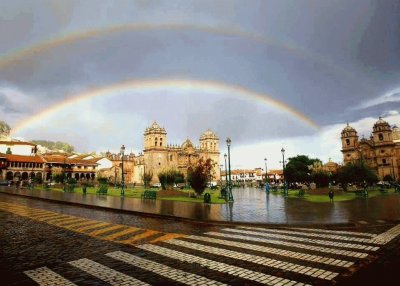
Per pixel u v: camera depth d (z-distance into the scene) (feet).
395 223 54.65
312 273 26.22
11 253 33.55
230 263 29.25
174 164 383.65
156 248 35.53
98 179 282.36
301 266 28.22
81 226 51.62
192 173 134.72
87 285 23.81
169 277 25.43
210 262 29.60
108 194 139.13
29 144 369.91
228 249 34.86
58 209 78.74
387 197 135.44
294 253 32.96
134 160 432.25
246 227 51.55
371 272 26.43
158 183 356.18
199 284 23.81
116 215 67.51
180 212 69.36
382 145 360.07
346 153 372.58
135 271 27.07
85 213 70.59
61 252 33.88
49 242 38.96
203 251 33.96
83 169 350.23
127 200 103.76
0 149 349.20
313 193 157.38
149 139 379.14
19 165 300.20
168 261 30.07
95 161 382.83
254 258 30.94
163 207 80.74
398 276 25.35
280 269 27.32
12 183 256.32
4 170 288.71
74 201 96.32
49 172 320.70
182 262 29.63
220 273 26.35
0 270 27.63
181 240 40.06
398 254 32.48
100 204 87.56
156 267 28.17
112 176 380.17
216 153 425.69
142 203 92.68
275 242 38.75
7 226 51.55
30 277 25.76
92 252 33.78
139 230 47.80
